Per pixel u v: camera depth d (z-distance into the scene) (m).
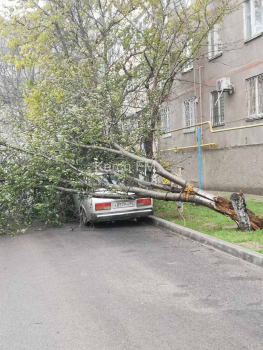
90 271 6.71
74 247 8.63
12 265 7.42
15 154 10.50
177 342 3.96
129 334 4.20
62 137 9.80
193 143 20.38
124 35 14.02
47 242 9.34
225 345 3.84
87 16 14.45
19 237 10.19
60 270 6.88
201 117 19.45
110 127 11.12
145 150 12.62
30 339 4.21
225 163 17.73
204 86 19.17
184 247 8.10
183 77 20.88
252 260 6.70
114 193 10.20
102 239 9.32
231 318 4.48
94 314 4.80
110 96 11.00
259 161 15.59
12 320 4.77
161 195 9.73
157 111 12.35
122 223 11.46
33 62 14.51
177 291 5.49
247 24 16.03
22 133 10.64
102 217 10.34
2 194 9.89
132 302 5.15
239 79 16.56
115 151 10.55
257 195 15.62
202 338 4.01
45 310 5.03
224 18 17.12
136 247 8.30
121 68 13.66
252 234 8.16
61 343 4.08
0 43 18.72
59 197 10.92
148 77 13.27
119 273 6.49
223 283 5.74
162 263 6.97
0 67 21.22
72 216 11.98
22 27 14.44
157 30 13.56
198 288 5.57
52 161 10.06
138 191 10.11
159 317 4.61
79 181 10.16
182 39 14.13
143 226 10.82
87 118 10.24
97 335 4.21
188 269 6.53
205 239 8.23
